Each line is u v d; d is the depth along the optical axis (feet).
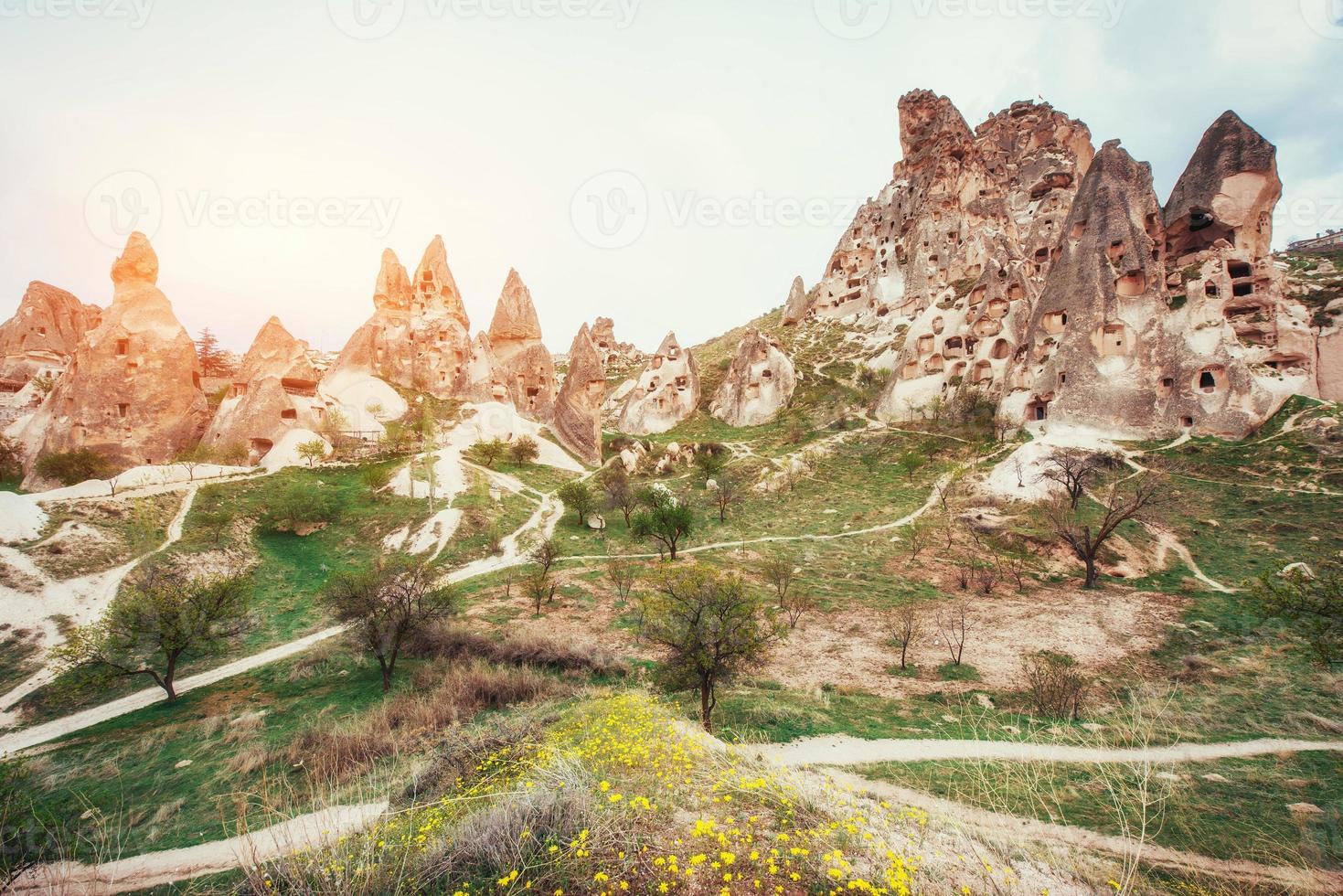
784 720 57.41
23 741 70.44
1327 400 142.41
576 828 18.57
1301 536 103.60
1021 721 57.36
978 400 187.11
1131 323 164.55
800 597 98.63
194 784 53.57
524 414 274.98
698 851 17.57
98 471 169.07
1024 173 308.40
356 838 22.75
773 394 256.11
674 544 132.26
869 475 174.60
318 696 75.15
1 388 232.53
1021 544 118.52
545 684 69.82
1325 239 249.75
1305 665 64.08
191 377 203.21
